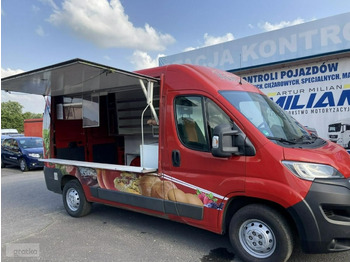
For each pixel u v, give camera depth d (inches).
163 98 165.6
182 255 153.2
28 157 504.4
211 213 143.0
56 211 243.9
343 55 277.6
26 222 216.8
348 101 278.5
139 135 270.4
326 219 116.3
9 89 219.5
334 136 287.3
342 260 139.6
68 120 261.6
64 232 192.7
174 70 164.6
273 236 128.6
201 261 145.9
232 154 134.9
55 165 236.2
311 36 290.8
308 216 117.2
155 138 254.1
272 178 124.6
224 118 141.3
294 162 121.5
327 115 291.1
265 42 323.0
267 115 150.9
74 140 265.3
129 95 259.8
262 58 326.3
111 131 285.1
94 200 206.8
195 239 173.6
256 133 131.0
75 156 265.1
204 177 145.0
